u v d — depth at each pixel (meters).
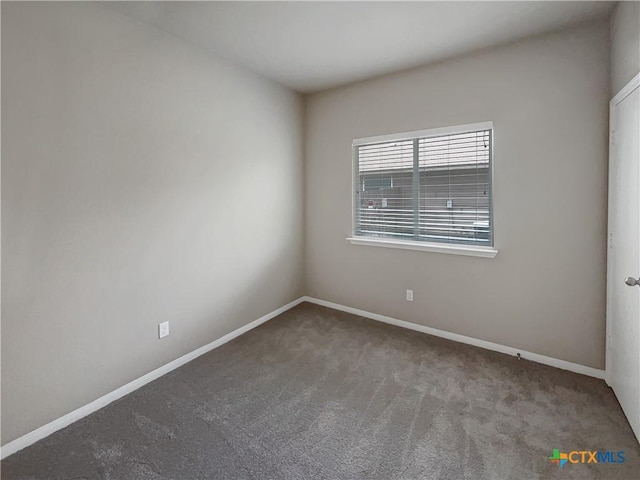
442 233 2.94
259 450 1.65
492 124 2.56
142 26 2.15
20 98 1.62
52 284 1.78
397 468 1.53
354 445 1.67
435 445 1.67
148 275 2.26
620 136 1.90
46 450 1.66
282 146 3.43
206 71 2.59
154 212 2.28
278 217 3.44
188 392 2.16
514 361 2.51
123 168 2.08
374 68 2.93
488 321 2.71
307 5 1.98
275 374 2.37
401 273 3.17
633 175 1.70
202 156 2.60
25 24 1.63
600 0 1.93
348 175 3.44
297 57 2.71
